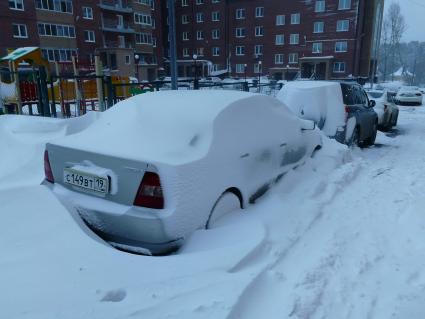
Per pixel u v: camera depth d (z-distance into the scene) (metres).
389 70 88.75
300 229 3.46
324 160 5.58
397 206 4.35
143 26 49.88
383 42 80.00
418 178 5.61
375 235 3.55
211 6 53.62
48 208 2.99
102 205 2.88
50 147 3.29
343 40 44.34
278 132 4.30
